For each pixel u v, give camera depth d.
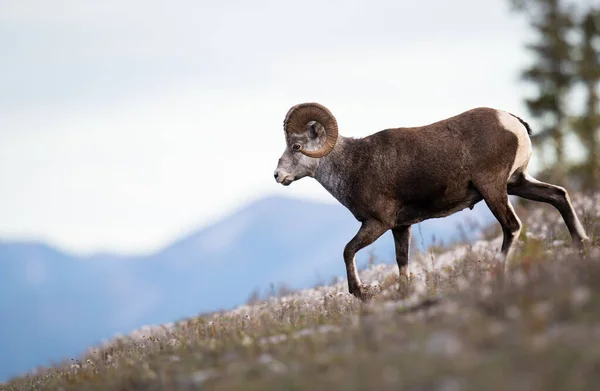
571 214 53.06
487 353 30.78
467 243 70.94
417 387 29.23
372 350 33.72
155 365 42.88
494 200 51.72
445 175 52.28
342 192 55.03
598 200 78.12
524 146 52.34
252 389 32.88
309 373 32.72
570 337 30.03
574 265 38.44
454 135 52.34
